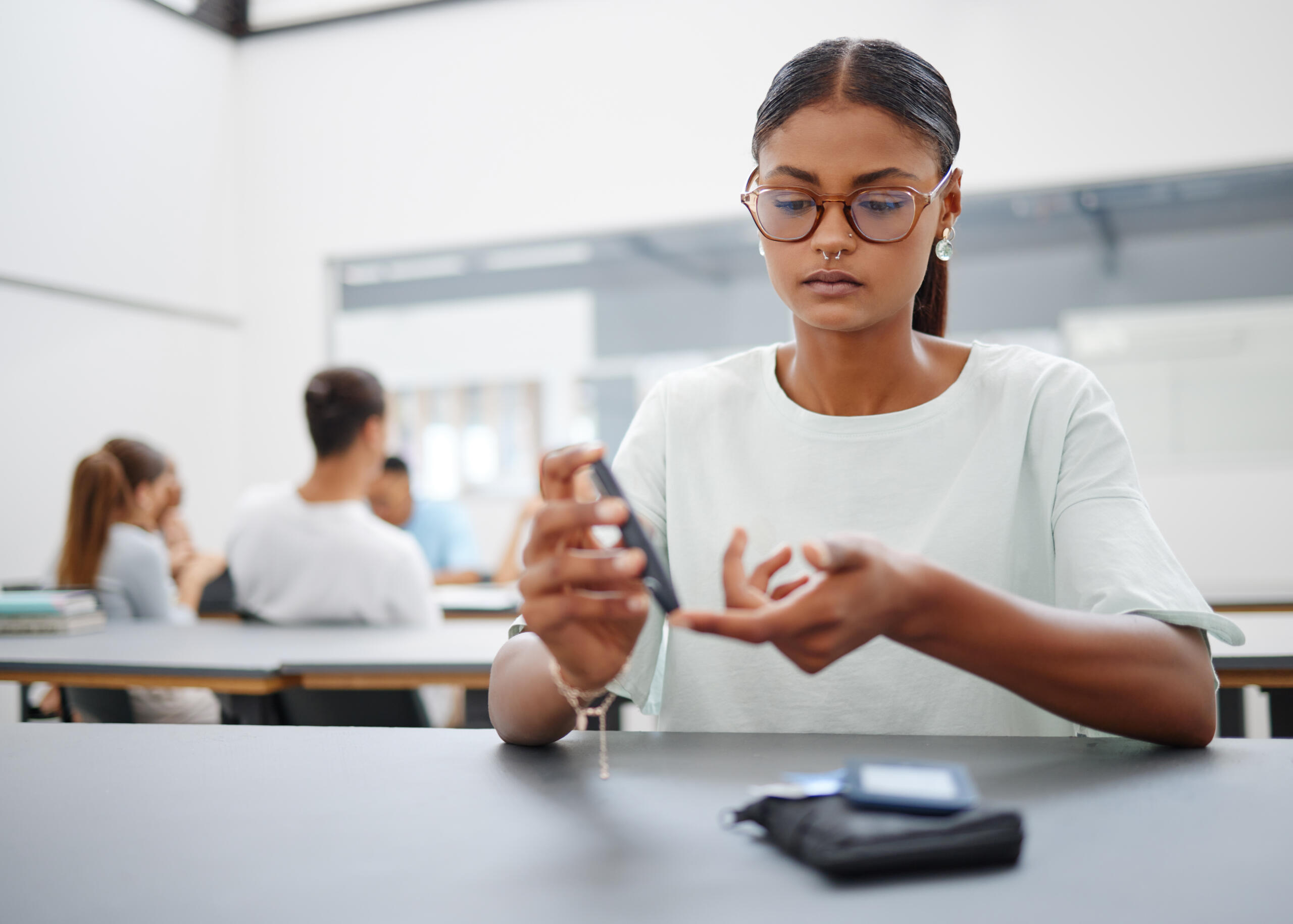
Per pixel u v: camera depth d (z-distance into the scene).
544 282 6.34
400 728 0.88
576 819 0.62
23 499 4.37
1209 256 5.16
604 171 4.97
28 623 2.31
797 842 0.53
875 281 0.81
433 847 0.57
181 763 0.76
